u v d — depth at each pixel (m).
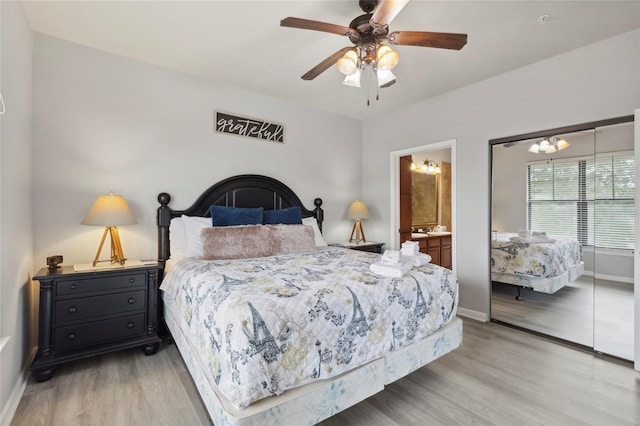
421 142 3.86
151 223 2.91
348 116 4.50
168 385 1.99
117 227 2.72
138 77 2.84
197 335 1.72
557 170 2.74
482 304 3.24
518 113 2.95
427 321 1.98
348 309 1.62
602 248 2.50
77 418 1.65
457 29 2.27
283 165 3.86
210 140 3.27
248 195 3.50
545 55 2.69
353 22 1.89
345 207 4.55
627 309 2.36
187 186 3.12
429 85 3.35
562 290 2.71
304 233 3.19
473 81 3.24
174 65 2.92
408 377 2.09
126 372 2.15
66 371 2.16
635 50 2.31
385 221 4.39
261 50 2.62
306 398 1.39
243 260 2.57
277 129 3.78
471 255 3.33
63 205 2.49
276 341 1.36
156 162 2.94
